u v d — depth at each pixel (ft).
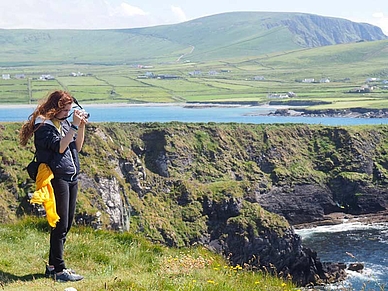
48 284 41.29
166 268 48.93
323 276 254.27
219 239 312.50
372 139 507.71
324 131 501.15
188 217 319.88
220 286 44.14
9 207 244.22
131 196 313.53
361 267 251.60
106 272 47.88
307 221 410.52
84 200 265.13
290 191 424.05
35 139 41.55
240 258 304.71
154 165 385.70
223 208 326.44
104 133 343.67
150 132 397.19
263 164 446.19
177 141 403.75
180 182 339.16
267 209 408.87
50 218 40.60
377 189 454.40
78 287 40.19
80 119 41.55
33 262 48.06
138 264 52.95
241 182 353.10
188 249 69.82
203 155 416.05
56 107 41.68
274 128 480.64
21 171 264.72
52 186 41.86
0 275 43.21
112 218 282.97
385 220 396.16
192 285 42.60
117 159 324.19
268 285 51.70
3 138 289.94
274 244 298.97
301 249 291.99
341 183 453.17
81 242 55.72
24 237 56.54
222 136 439.22
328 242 322.55
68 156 42.22
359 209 440.45
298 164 453.58
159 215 314.35
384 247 304.50
